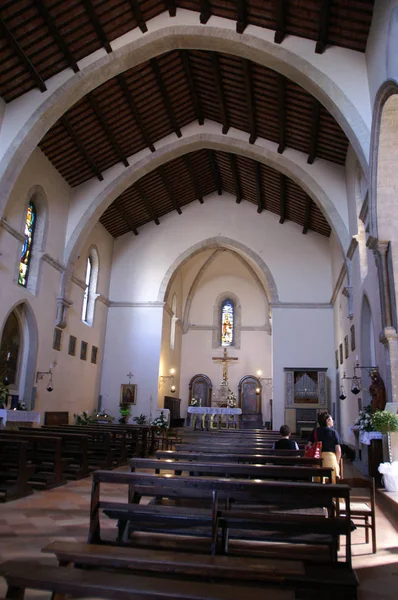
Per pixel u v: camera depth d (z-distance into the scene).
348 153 13.27
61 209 15.82
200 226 21.12
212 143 15.89
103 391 20.20
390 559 4.69
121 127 14.60
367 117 9.66
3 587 3.54
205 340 26.95
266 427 24.89
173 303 24.67
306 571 3.50
